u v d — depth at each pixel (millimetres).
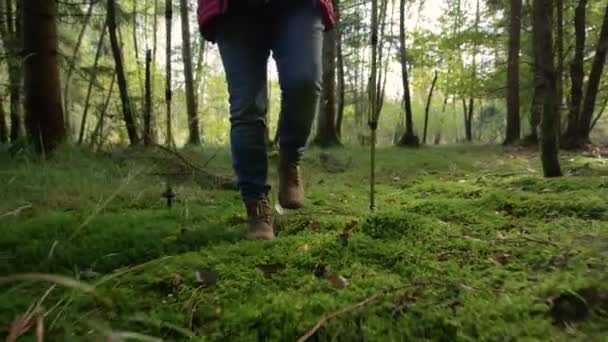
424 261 1567
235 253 1741
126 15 7344
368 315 1182
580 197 2500
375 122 2568
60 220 2283
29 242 1939
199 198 3145
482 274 1441
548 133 3721
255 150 1961
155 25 13609
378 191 3635
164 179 3734
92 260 1720
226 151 7430
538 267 1474
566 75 10477
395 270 1535
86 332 1137
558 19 6555
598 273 1329
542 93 3754
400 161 6570
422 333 1113
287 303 1249
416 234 1903
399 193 3475
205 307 1290
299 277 1492
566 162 5496
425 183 3904
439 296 1269
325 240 1837
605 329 1080
